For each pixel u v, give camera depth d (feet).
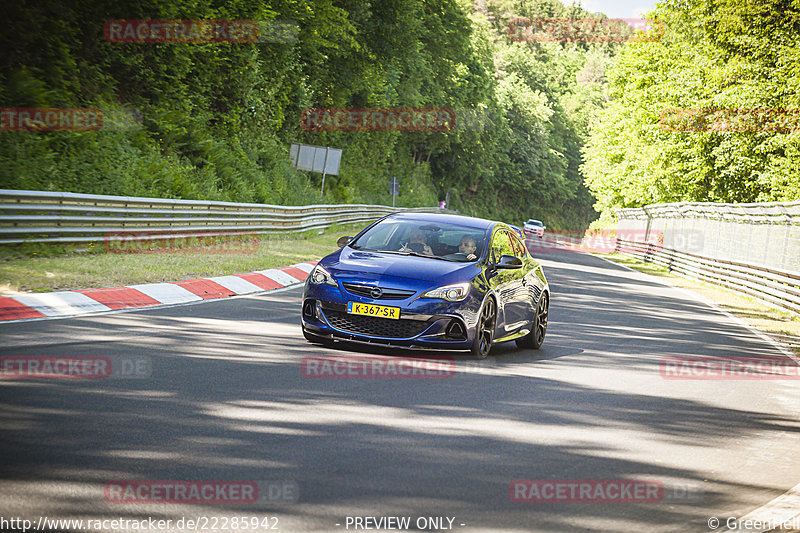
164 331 42.91
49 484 19.44
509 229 50.67
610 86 282.15
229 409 28.04
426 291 39.93
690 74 197.47
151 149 112.27
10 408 25.80
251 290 67.00
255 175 151.74
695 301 101.40
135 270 61.77
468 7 392.47
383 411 29.76
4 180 76.89
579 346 53.06
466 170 419.33
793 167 170.60
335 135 234.38
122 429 24.49
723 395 40.55
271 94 173.78
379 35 229.66
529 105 524.11
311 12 178.60
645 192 231.09
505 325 45.21
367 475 22.18
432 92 343.67
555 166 547.49
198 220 93.71
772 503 22.93
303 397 30.78
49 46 98.63
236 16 146.30
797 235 97.04
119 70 118.83
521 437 27.99
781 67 179.52
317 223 147.74
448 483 22.15
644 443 28.99
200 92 141.08
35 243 65.72
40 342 37.01
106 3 109.50
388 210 221.66
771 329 77.46
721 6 191.42
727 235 134.82
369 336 39.73
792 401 40.75
